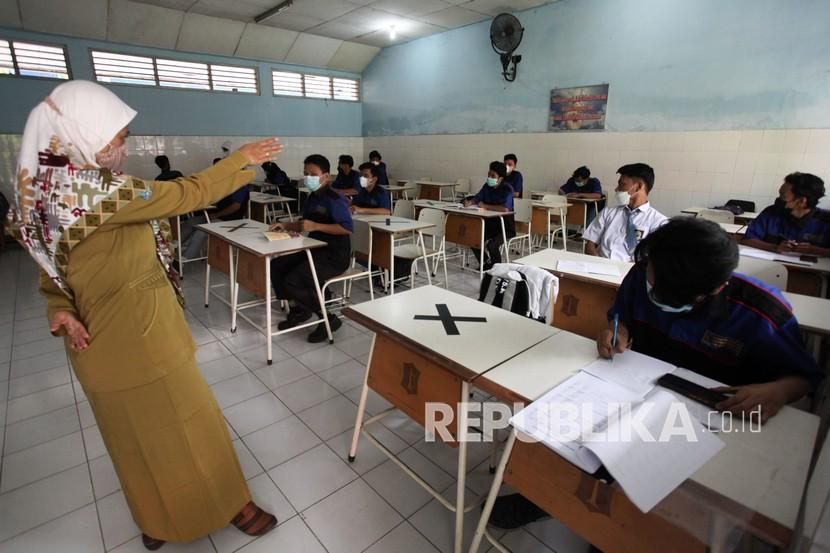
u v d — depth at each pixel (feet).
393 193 24.21
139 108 21.22
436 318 5.03
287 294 9.20
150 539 4.50
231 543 4.61
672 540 2.72
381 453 6.00
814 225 8.41
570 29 18.21
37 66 18.38
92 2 17.79
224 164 3.79
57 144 3.05
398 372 4.82
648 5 15.99
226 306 11.30
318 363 8.45
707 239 2.89
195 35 21.20
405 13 19.99
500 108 21.35
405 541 4.67
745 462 2.75
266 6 19.21
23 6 16.80
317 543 4.63
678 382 3.52
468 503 5.17
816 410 4.49
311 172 9.29
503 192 14.66
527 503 4.64
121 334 3.48
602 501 3.04
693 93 15.53
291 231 9.36
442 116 24.14
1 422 6.61
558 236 19.69
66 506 5.09
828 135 13.26
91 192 3.13
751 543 2.56
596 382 3.63
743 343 3.60
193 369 4.02
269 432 6.40
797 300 5.71
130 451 3.86
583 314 7.18
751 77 14.29
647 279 3.48
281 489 5.34
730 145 15.03
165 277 3.85
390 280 11.12
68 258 3.24
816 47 13.05
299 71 26.08
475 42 21.66
